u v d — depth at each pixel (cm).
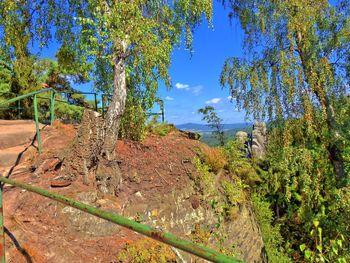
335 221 819
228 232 694
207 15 643
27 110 1197
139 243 432
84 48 579
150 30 581
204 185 699
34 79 1288
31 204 420
